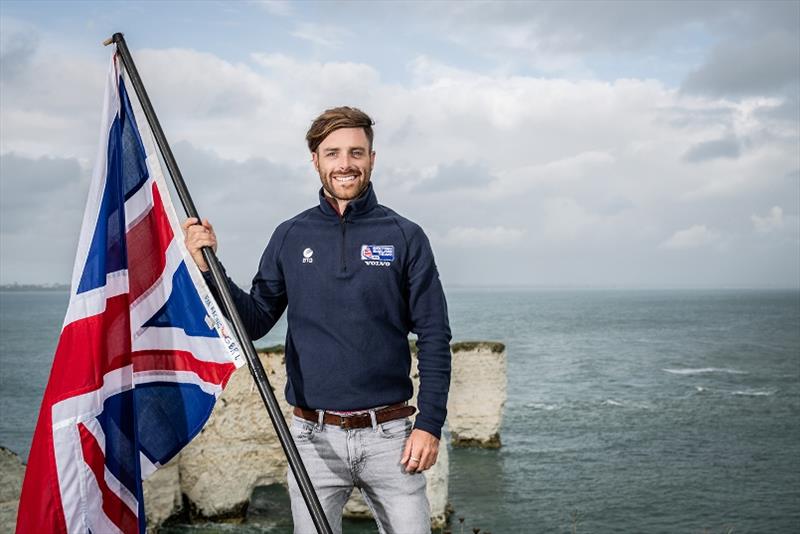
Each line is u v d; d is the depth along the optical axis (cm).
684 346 6925
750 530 1466
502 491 1742
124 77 342
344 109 324
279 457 1422
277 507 1450
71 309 315
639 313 15362
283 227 343
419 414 323
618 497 1702
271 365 1456
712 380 4266
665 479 1877
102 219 325
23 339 7669
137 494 323
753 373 4650
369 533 1320
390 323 326
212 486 1351
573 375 4534
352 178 323
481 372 2264
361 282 320
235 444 1387
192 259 331
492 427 2266
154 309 335
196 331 332
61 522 307
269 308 344
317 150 329
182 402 333
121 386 324
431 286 329
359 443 321
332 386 320
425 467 320
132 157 341
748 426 2717
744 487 1809
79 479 311
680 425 2734
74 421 312
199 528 1323
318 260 325
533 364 5222
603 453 2206
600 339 7875
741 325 10700
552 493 1728
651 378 4381
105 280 323
